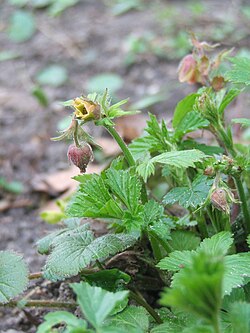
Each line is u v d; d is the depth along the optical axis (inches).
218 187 11.7
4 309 16.0
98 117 11.9
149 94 28.6
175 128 13.9
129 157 12.5
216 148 13.7
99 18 36.5
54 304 13.5
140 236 13.2
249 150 13.6
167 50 31.7
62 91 29.7
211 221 13.4
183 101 13.7
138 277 14.0
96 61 31.8
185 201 12.1
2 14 38.2
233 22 33.4
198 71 14.8
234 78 13.1
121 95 28.8
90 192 12.1
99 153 23.5
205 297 7.8
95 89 29.0
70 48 33.2
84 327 9.2
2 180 22.6
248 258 11.0
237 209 14.0
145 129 13.3
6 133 26.7
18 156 24.8
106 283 12.5
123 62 31.3
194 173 13.7
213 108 13.3
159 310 12.0
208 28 33.0
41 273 13.7
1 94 29.6
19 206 21.9
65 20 36.6
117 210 12.1
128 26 34.9
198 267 7.8
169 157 11.9
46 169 24.0
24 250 19.1
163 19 34.6
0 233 20.2
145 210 12.2
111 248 11.8
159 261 12.4
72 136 12.3
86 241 12.2
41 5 38.4
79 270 11.5
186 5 37.1
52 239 13.5
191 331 9.2
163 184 16.5
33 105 28.7
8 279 12.0
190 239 13.3
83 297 9.3
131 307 11.7
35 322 15.1
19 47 34.1
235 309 9.2
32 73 31.5
